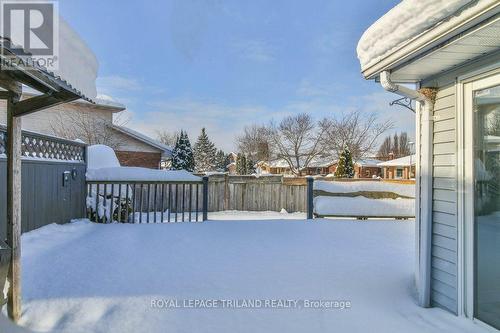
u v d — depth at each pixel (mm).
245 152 24219
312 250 4902
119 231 6020
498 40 2242
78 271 3818
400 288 3496
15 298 2717
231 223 6758
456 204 2920
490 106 2648
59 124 12477
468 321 2738
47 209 5871
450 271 2971
